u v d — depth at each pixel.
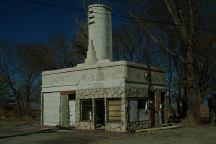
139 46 47.22
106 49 29.56
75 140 21.56
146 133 24.19
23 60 57.06
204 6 29.55
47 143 20.48
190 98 28.78
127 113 25.19
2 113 55.44
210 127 26.83
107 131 25.75
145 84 27.36
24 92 58.09
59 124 30.20
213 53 30.58
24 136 24.12
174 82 43.41
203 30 29.50
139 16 30.69
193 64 28.73
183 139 20.17
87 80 27.75
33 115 53.53
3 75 57.00
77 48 47.22
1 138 23.14
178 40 32.84
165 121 29.58
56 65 53.72
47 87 31.62
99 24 29.48
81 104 28.17
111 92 25.84
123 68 25.42
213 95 34.03
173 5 28.62
